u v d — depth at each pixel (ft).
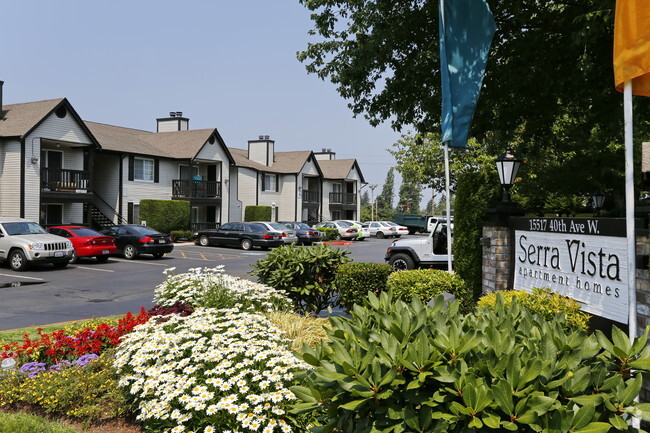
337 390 8.96
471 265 28.17
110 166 103.76
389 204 356.59
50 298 41.83
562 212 73.67
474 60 26.35
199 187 119.34
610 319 15.84
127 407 16.16
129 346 17.25
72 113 89.56
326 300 28.86
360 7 42.29
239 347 15.69
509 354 8.27
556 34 38.68
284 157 163.94
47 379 17.88
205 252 88.22
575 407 7.90
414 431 8.26
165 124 140.87
